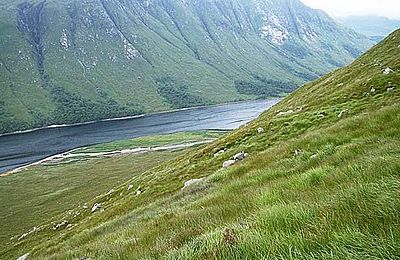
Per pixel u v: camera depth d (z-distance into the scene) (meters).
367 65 58.78
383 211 5.22
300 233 5.36
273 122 43.06
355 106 36.44
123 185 65.69
